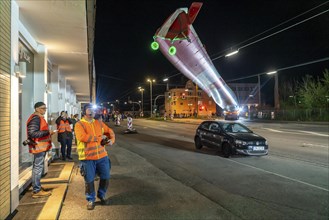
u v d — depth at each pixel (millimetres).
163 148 13977
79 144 5086
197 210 5176
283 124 36281
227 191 6461
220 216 4902
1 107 4227
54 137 10289
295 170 8734
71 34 7324
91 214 4883
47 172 7566
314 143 15414
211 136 12320
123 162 10023
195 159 10750
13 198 4676
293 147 13922
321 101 45156
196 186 6879
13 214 4594
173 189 6523
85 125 5059
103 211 5035
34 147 5559
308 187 6812
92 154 5059
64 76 14734
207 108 84250
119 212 5000
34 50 7941
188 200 5738
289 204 5574
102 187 5344
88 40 7984
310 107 46062
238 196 6082
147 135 21578
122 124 40969
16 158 4883
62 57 10125
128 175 7934
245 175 8055
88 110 5129
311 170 8727
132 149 13672
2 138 4234
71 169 7988
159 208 5234
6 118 4438
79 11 5738
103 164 5266
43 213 4633
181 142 16656
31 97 8164
